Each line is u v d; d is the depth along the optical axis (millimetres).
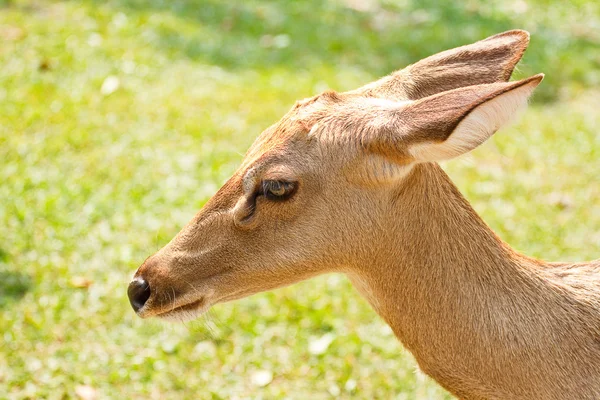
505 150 12727
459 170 12094
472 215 5609
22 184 10945
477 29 17250
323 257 5559
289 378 8422
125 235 10188
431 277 5484
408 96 5711
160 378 8305
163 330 8883
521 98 4590
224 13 16688
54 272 9539
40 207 10555
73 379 8234
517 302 5500
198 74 14305
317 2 18047
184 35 15547
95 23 15633
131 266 9656
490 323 5461
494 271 5535
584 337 5500
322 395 8234
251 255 5598
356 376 8398
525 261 5691
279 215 5488
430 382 8227
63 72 13938
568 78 15523
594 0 19422
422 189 5430
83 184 11039
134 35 15344
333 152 5379
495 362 5473
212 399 8148
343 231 5477
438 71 5781
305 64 15055
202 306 5742
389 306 5629
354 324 9078
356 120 5387
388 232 5457
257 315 9117
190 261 5680
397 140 5043
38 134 12188
